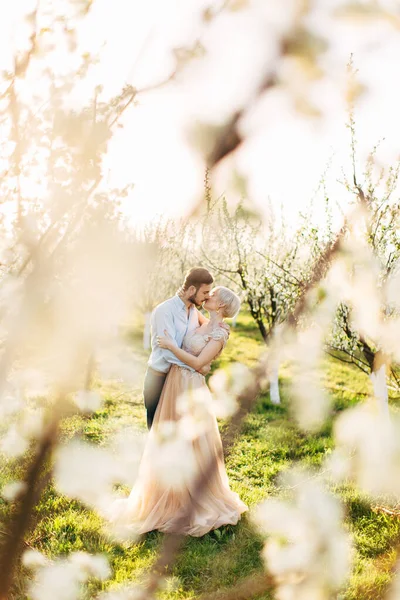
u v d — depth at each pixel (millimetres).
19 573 2166
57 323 493
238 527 4023
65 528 3773
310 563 1044
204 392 1769
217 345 3852
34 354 545
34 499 501
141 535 3846
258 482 4906
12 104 929
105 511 3998
